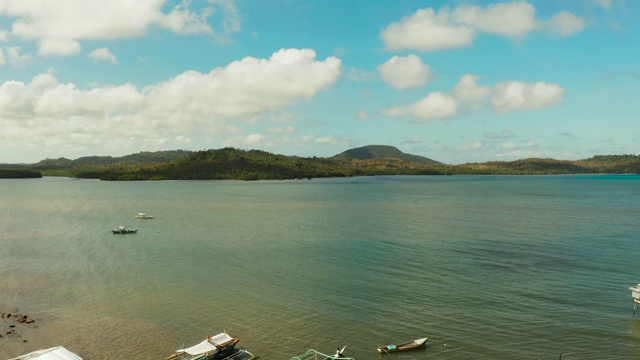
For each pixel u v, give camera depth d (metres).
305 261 93.56
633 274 81.12
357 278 80.38
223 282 78.50
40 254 101.25
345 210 193.88
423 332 57.53
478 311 64.06
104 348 53.72
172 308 66.12
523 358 50.84
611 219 158.50
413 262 91.56
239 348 53.62
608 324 59.28
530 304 66.44
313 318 62.12
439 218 163.25
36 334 57.34
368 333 57.44
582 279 78.38
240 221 157.50
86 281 79.44
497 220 156.88
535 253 99.19
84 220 160.12
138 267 89.19
